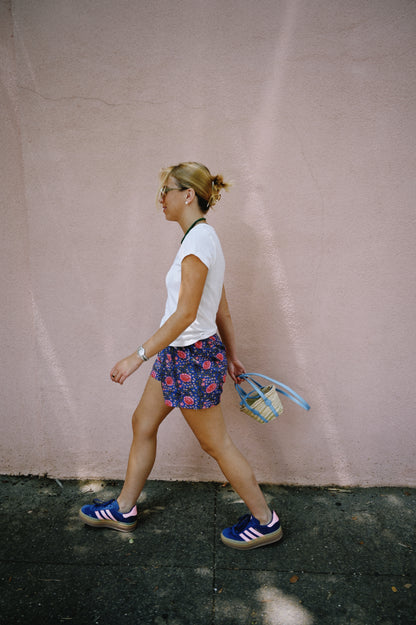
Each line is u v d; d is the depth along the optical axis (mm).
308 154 2207
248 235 2312
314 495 2496
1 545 2115
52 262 2406
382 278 2305
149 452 2156
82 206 2334
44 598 1821
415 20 2051
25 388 2564
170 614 1758
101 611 1767
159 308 2418
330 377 2438
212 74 2158
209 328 1897
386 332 2363
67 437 2611
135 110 2215
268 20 2094
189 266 1695
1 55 2205
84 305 2443
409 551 2086
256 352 2441
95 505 2242
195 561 2023
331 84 2135
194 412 1915
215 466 2596
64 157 2287
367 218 2250
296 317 2383
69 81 2209
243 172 2248
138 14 2127
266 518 2070
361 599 1824
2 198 2352
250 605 1800
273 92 2160
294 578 1929
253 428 2535
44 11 2152
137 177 2283
